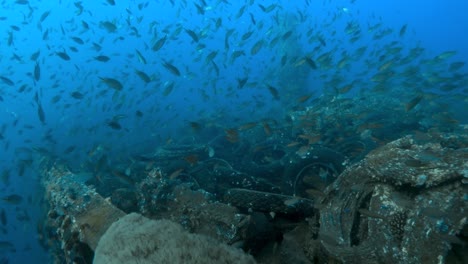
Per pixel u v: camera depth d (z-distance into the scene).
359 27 9.85
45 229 6.49
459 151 2.84
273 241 3.88
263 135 7.73
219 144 7.69
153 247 2.37
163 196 4.34
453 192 2.47
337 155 5.38
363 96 9.16
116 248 2.47
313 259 3.01
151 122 13.28
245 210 4.15
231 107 16.55
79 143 12.34
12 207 9.89
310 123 6.25
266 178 6.20
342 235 2.85
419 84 8.52
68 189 5.14
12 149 14.55
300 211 3.95
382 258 2.47
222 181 5.73
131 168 7.34
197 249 2.34
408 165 2.89
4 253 8.22
